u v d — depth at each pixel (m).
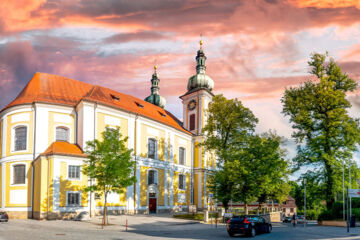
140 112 49.84
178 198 56.53
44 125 39.78
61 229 25.98
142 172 47.59
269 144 42.72
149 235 23.31
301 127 39.91
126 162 32.25
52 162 35.41
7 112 41.38
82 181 37.06
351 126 37.38
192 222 35.59
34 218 36.09
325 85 38.72
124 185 31.72
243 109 46.34
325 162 37.28
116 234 23.41
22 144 40.00
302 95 40.12
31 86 42.16
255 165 40.28
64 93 43.22
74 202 36.34
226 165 39.03
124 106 47.12
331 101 37.78
